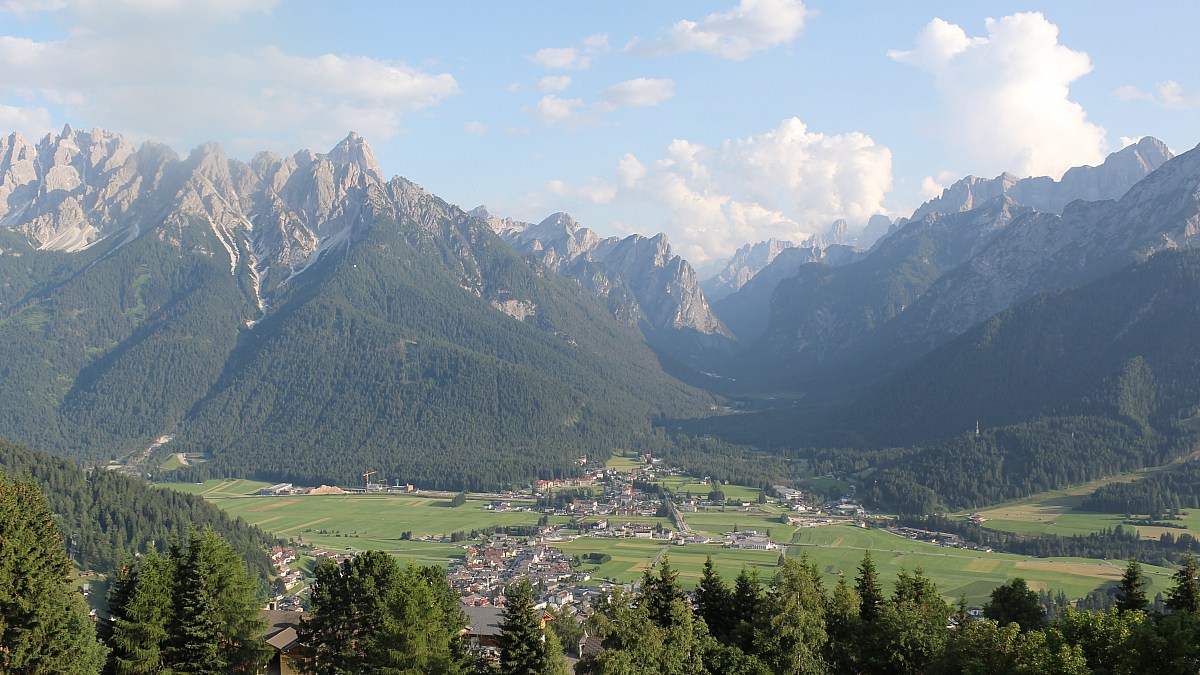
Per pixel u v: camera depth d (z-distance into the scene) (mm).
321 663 121688
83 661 107625
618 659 100562
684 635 106250
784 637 106562
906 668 106438
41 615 103000
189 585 116125
